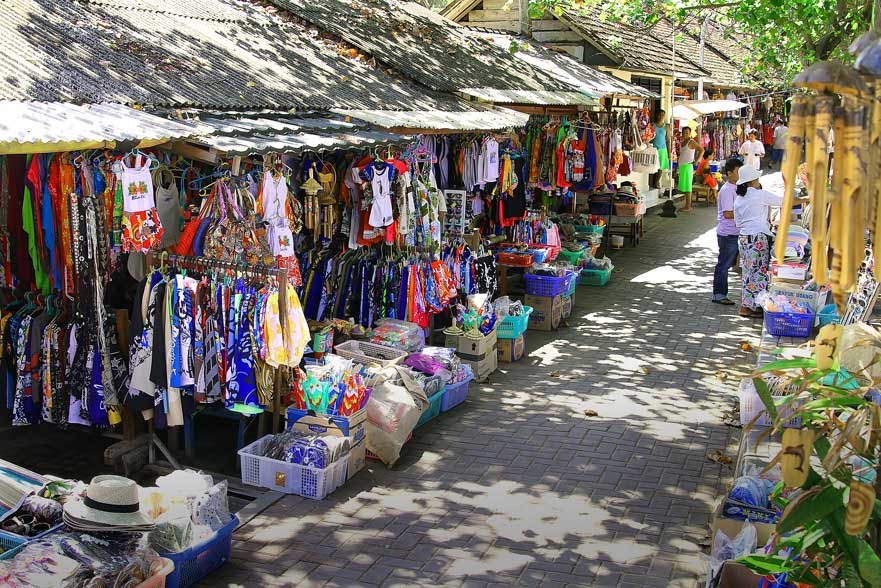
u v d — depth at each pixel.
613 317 12.84
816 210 2.47
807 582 3.75
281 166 7.93
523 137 13.85
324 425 7.31
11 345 7.29
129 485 5.15
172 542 5.48
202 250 7.23
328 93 9.88
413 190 9.98
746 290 12.79
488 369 10.06
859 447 3.42
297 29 12.36
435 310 10.43
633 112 18.06
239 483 7.19
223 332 7.04
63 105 6.66
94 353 6.88
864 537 3.60
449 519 6.66
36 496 5.50
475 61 13.68
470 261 11.42
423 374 8.72
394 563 6.03
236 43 10.52
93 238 6.69
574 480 7.36
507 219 13.21
